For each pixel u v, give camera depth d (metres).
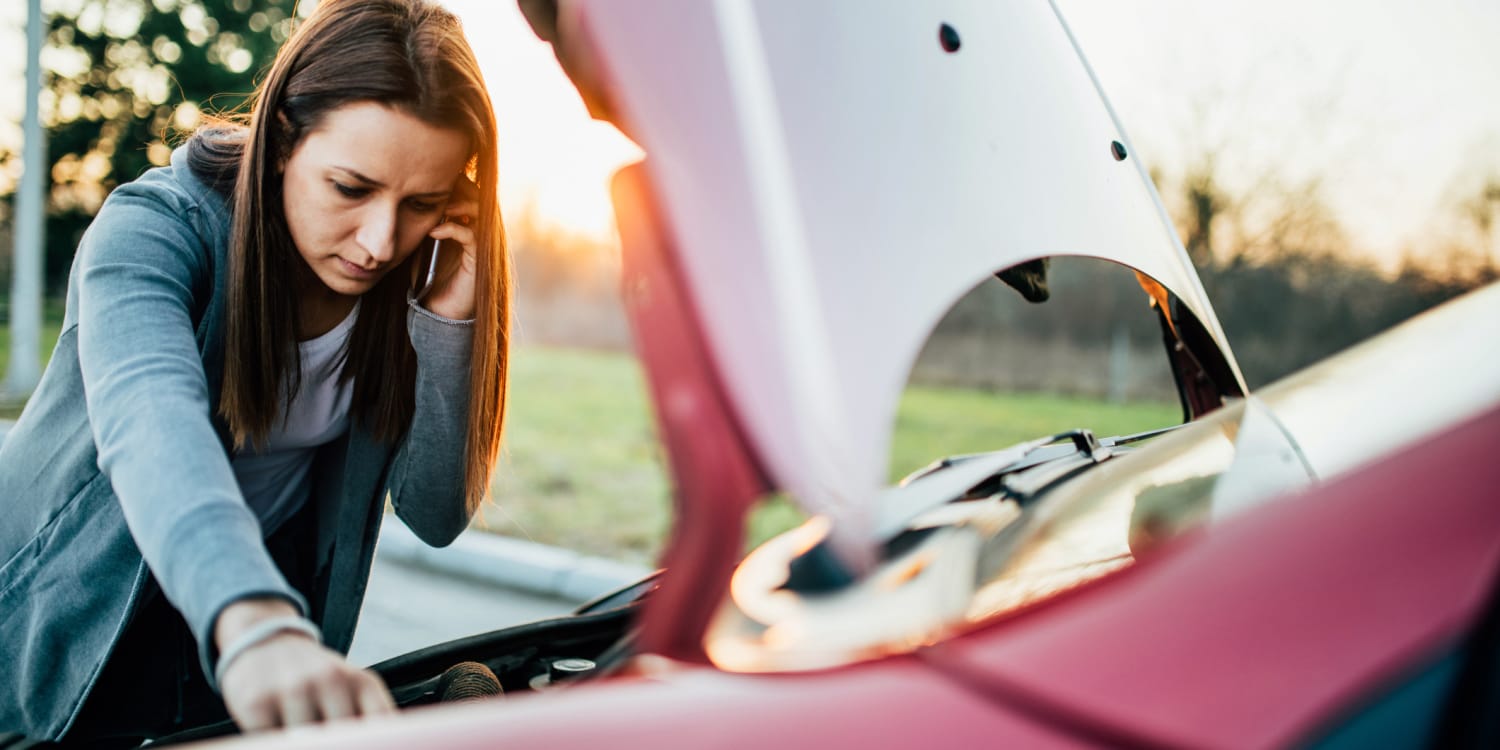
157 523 1.01
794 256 0.87
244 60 19.80
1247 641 0.66
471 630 4.06
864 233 0.92
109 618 1.33
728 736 0.70
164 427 1.08
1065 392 11.78
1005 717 0.67
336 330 1.50
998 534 0.96
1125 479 1.08
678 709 0.74
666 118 0.88
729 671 0.78
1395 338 1.08
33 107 9.02
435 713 0.80
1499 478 0.69
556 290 17.80
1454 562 0.65
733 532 0.83
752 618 0.83
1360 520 0.70
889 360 0.89
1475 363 0.93
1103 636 0.70
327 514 1.66
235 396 1.37
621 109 0.89
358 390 1.56
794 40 0.96
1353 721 0.60
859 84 1.00
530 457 7.15
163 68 19.73
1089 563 0.92
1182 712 0.63
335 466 1.65
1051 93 1.29
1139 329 11.45
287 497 1.63
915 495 1.11
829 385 0.84
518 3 1.08
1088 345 11.70
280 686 0.88
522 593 4.57
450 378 1.55
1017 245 1.08
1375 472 0.74
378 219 1.32
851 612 0.81
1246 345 11.13
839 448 0.83
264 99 1.32
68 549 1.32
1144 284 1.55
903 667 0.74
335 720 0.88
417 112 1.28
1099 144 1.35
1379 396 0.97
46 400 1.35
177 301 1.26
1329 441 0.96
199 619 0.95
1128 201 1.36
